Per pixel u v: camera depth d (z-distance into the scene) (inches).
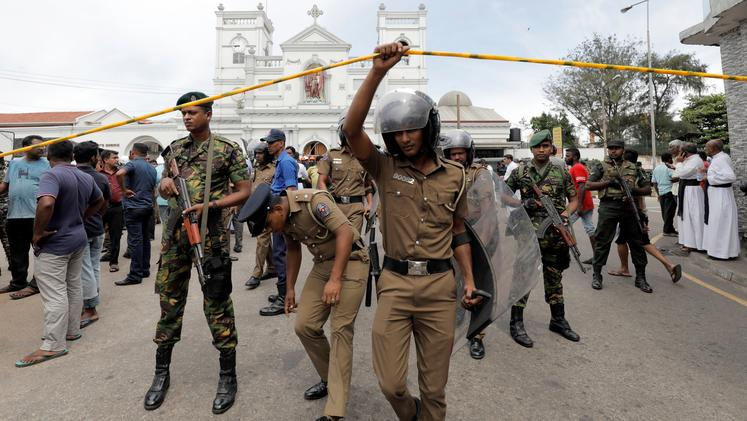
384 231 76.1
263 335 137.8
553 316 142.1
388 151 76.5
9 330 141.9
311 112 1201.4
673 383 107.1
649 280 208.7
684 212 269.9
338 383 84.5
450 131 123.2
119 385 105.7
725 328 144.3
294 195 90.9
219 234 100.9
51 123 1215.6
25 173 180.2
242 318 154.1
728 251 230.7
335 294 85.7
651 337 137.0
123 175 196.5
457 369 115.6
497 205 92.4
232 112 1317.7
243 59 1349.7
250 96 1243.8
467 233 84.7
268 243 196.9
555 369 115.3
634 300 176.7
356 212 154.9
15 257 182.5
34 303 169.6
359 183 156.3
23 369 114.0
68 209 125.1
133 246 201.6
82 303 137.5
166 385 100.8
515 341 134.7
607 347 129.6
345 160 155.2
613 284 202.1
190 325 146.4
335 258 86.6
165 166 105.3
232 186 107.3
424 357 74.8
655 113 1253.1
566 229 135.9
